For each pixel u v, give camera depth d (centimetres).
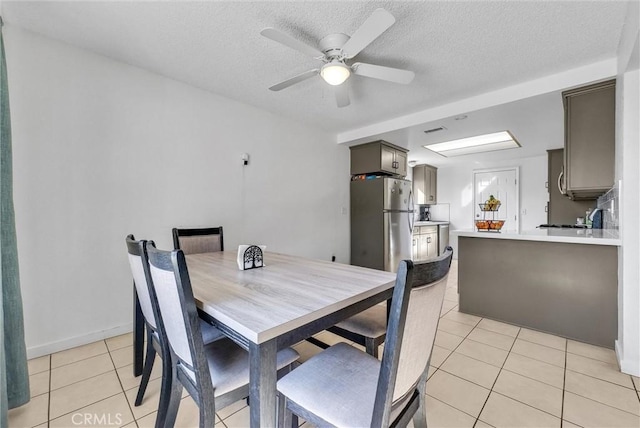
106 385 175
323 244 434
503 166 579
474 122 344
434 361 203
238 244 326
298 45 178
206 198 297
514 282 268
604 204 307
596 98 242
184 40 210
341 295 120
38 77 204
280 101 322
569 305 241
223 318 99
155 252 104
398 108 340
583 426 142
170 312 106
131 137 247
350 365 113
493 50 218
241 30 198
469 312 295
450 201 646
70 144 218
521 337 242
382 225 443
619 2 167
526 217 551
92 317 229
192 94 285
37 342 206
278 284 137
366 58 228
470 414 151
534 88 267
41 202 206
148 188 257
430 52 221
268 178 357
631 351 186
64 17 185
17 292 155
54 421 145
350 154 483
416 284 79
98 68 229
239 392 112
